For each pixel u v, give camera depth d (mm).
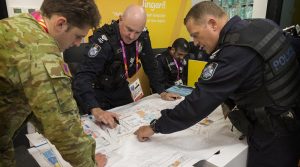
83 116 1435
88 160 817
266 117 1068
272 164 1139
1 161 877
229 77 987
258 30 1035
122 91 1937
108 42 1716
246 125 1142
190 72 2170
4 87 711
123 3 2494
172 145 1144
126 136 1217
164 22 2871
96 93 1839
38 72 680
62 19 742
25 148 1131
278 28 1097
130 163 997
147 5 2688
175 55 2424
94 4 792
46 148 1093
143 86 2352
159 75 2039
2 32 705
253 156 1169
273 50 1019
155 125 1158
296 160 1208
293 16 2240
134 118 1418
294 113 1108
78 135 769
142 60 1990
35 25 747
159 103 1675
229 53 994
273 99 1053
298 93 1128
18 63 681
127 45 1805
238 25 1059
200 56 2393
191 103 1040
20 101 765
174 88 2004
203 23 1092
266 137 1115
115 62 1785
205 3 1125
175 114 1087
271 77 1028
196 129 1301
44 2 769
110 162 1001
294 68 1117
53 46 733
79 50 1948
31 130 1260
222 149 1122
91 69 1654
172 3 2867
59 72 708
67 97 726
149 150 1097
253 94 1064
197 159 1035
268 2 2301
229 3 2951
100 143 1146
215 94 1005
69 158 773
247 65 994
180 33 3059
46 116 694
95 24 816
